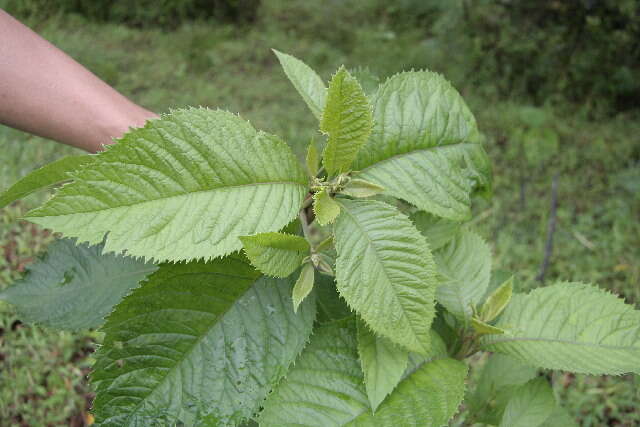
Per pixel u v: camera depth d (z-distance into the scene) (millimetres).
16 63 464
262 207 318
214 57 2500
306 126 1951
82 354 1099
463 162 410
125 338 332
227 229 304
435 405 366
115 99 510
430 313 318
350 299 315
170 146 296
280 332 355
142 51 2533
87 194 277
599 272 1413
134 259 487
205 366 342
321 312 421
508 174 1810
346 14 3223
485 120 2125
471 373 1083
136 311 332
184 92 2174
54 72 480
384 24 3145
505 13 2430
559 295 440
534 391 489
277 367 347
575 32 2258
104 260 483
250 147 319
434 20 3045
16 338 1096
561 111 2252
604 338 410
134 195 287
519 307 452
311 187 350
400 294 318
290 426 354
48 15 2684
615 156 1937
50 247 488
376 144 381
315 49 2713
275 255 314
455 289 472
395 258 323
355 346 391
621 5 2139
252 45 2740
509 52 2354
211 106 2070
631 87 2205
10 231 1291
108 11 2848
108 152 283
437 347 427
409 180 382
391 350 358
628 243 1510
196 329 345
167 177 295
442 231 469
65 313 466
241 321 352
